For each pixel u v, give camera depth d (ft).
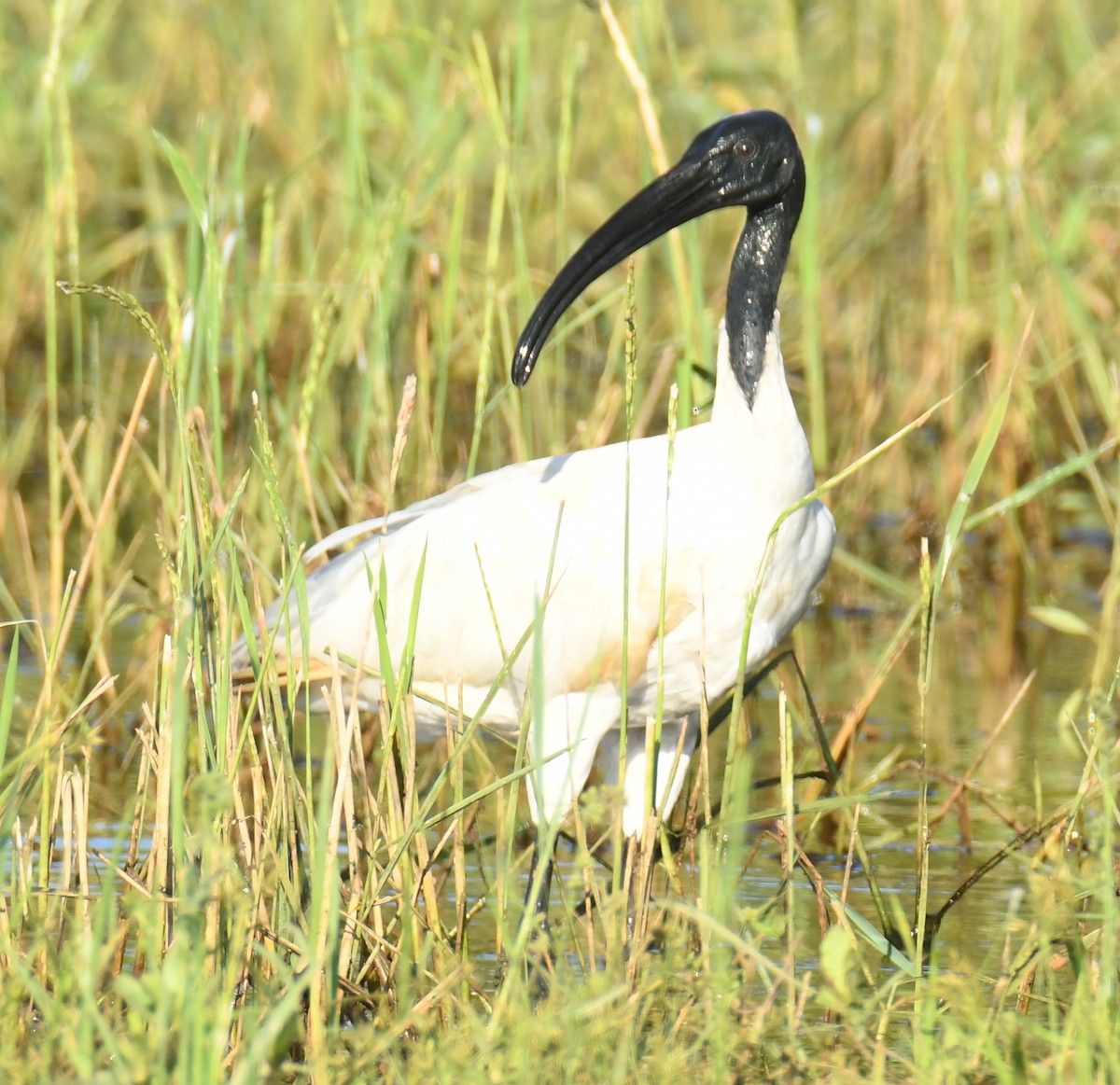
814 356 48.29
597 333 55.52
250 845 26.48
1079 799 27.94
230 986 21.98
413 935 26.03
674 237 40.57
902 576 53.16
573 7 59.88
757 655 31.94
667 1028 24.86
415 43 58.03
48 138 38.45
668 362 43.47
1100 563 54.49
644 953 25.26
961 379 54.13
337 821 24.43
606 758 34.09
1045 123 58.59
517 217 39.24
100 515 37.47
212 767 25.91
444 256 45.29
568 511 32.09
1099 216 60.70
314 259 49.83
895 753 34.86
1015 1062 22.33
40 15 71.61
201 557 26.76
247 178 66.90
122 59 78.43
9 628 46.37
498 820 27.02
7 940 23.67
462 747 26.50
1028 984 25.73
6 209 65.26
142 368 63.72
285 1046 22.31
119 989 20.90
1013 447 52.54
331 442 45.85
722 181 32.53
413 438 47.44
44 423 58.95
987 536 54.34
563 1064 21.84
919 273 59.98
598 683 31.96
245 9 71.61
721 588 31.27
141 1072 19.88
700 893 26.00
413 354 53.83
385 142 63.87
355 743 29.73
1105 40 70.13
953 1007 25.27
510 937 26.73
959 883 33.83
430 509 34.01
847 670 46.19
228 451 49.37
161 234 48.14
